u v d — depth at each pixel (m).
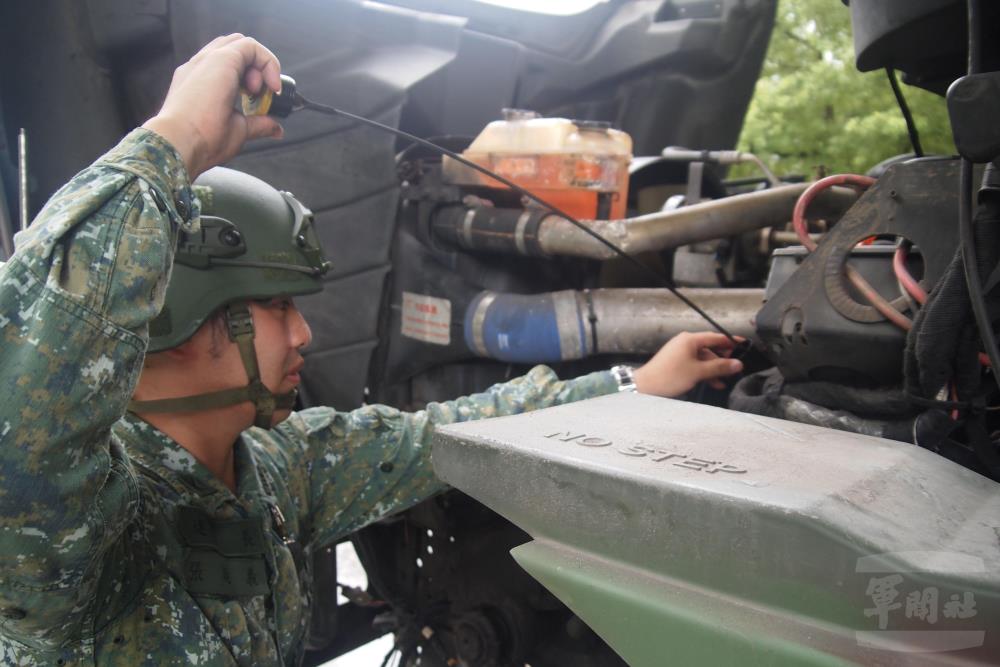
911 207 1.02
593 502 0.68
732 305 1.53
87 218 0.78
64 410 0.75
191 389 1.10
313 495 1.39
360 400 1.93
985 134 0.77
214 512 1.10
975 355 0.91
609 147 1.76
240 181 1.17
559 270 1.88
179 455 1.09
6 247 1.83
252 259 1.10
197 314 1.06
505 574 1.74
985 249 0.85
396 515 1.91
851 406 1.06
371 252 1.88
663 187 2.34
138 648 0.97
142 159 0.82
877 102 5.72
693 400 1.65
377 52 1.97
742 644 0.60
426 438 1.44
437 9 2.53
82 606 0.88
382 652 2.48
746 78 2.89
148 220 0.79
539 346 1.68
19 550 0.77
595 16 2.80
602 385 1.48
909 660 0.56
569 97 2.85
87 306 0.75
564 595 0.70
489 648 1.68
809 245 1.16
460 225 1.80
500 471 0.75
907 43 1.04
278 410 1.18
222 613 1.05
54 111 2.07
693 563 0.63
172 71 2.00
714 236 1.59
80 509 0.80
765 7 2.77
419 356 1.90
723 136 2.96
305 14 1.91
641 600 0.65
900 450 0.77
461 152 1.97
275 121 1.01
